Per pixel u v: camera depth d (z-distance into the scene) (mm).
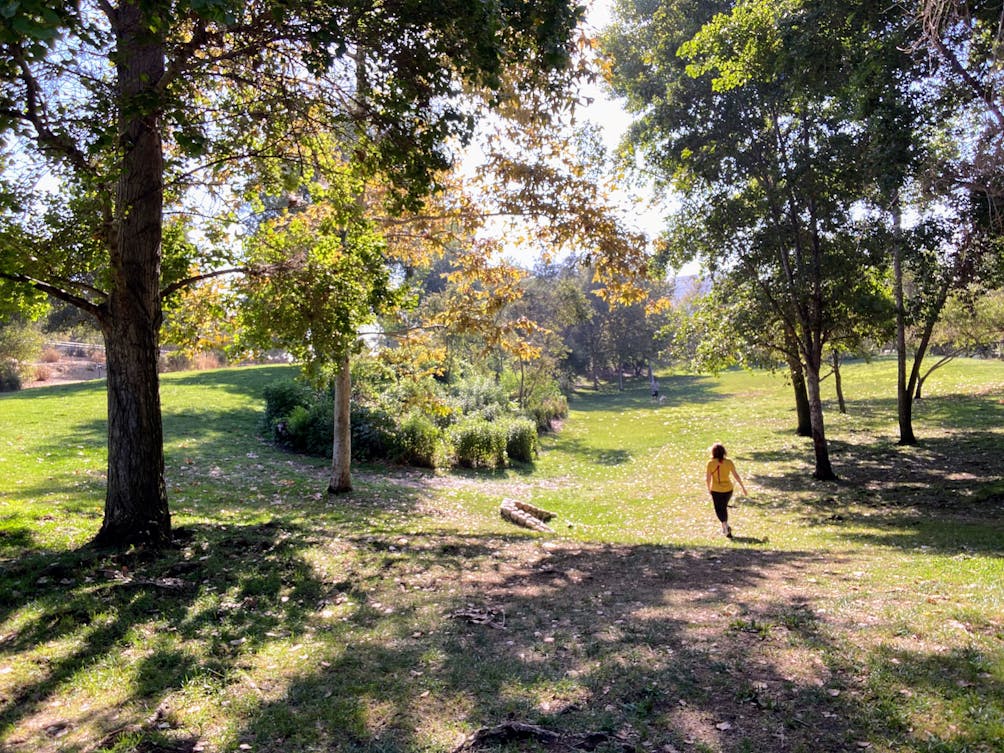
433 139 8547
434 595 7270
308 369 12094
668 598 7055
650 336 64875
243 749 4035
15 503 11344
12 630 5797
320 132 11055
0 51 6070
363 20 7566
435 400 17953
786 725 4164
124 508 8406
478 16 7062
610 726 4215
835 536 11898
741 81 14906
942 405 32125
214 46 8641
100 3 7680
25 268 7949
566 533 13539
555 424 37312
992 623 5758
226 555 8344
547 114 12312
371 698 4703
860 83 12422
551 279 52531
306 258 10273
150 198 8398
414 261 16500
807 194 17141
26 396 27828
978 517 12875
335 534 10547
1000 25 9867
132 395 8422
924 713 4191
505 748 3986
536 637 5871
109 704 4637
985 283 16109
